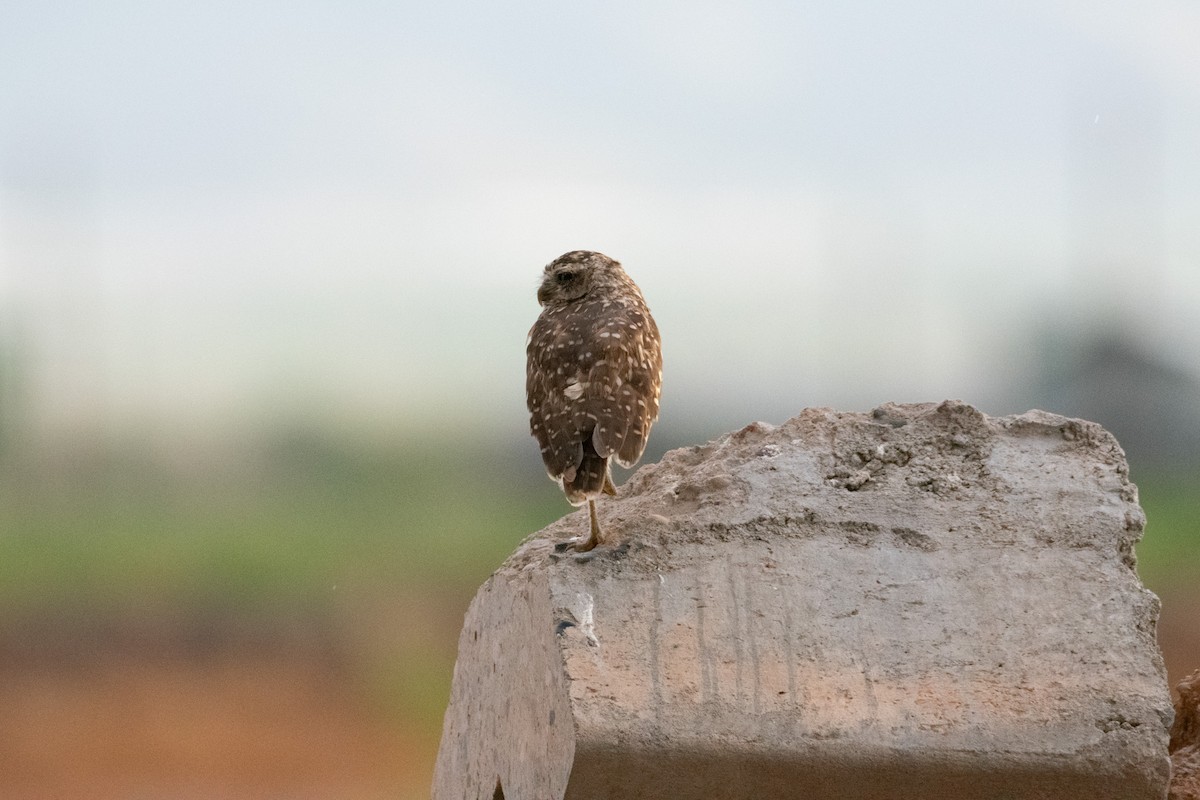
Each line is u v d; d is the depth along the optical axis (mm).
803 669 10531
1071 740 10398
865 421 11961
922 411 12016
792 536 11156
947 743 10336
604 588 10812
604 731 10102
